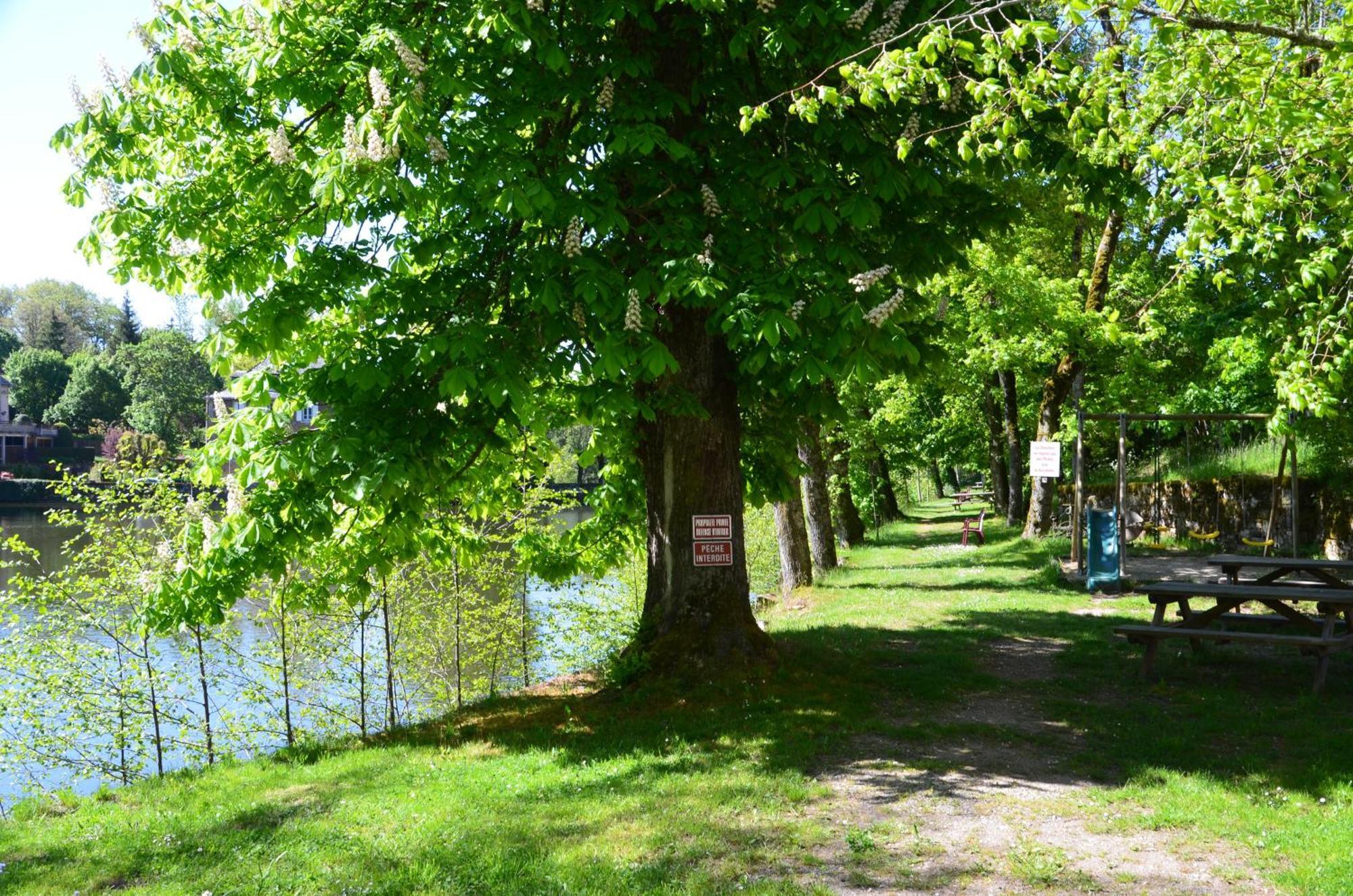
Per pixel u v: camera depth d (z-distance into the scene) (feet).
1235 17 27.96
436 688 41.04
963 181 29.89
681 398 26.81
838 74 24.39
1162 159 23.58
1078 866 16.01
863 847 16.84
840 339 21.79
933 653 34.04
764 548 71.51
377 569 29.17
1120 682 29.30
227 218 26.07
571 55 25.31
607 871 16.17
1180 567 58.23
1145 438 106.01
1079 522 58.65
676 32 26.27
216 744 34.91
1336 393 31.32
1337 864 15.30
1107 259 67.00
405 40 22.59
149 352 225.76
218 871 17.34
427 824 19.12
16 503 189.57
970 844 17.02
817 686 28.60
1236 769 20.66
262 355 27.14
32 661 31.96
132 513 32.58
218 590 24.32
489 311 26.27
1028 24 17.46
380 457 23.94
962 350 68.90
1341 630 35.37
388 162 21.81
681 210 24.61
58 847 19.67
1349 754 21.36
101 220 24.54
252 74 22.71
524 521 40.01
